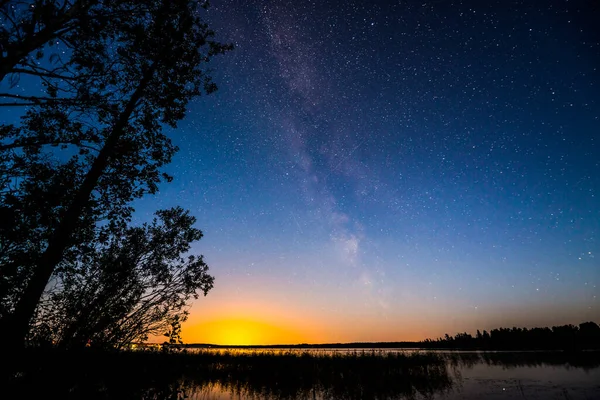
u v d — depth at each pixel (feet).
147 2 19.12
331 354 89.35
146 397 17.62
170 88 26.30
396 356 85.97
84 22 15.24
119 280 20.76
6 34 12.98
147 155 26.43
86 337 17.89
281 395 43.57
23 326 15.69
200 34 27.25
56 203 19.38
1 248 17.25
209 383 49.90
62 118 20.68
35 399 13.87
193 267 25.20
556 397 40.09
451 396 42.24
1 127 19.30
